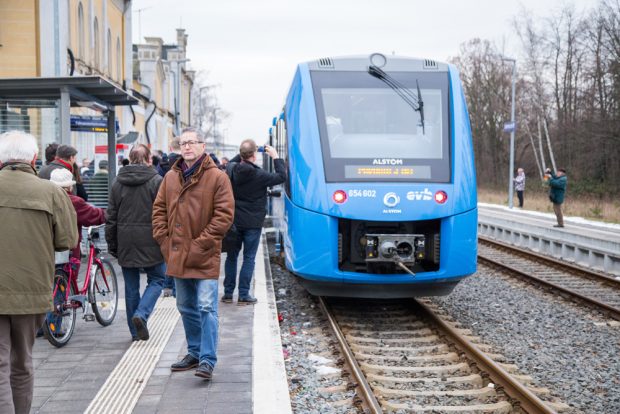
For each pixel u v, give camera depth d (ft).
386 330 28.40
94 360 21.16
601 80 135.54
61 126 36.27
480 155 199.72
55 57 67.67
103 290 26.00
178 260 18.92
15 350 14.39
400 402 19.44
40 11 67.31
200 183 18.98
